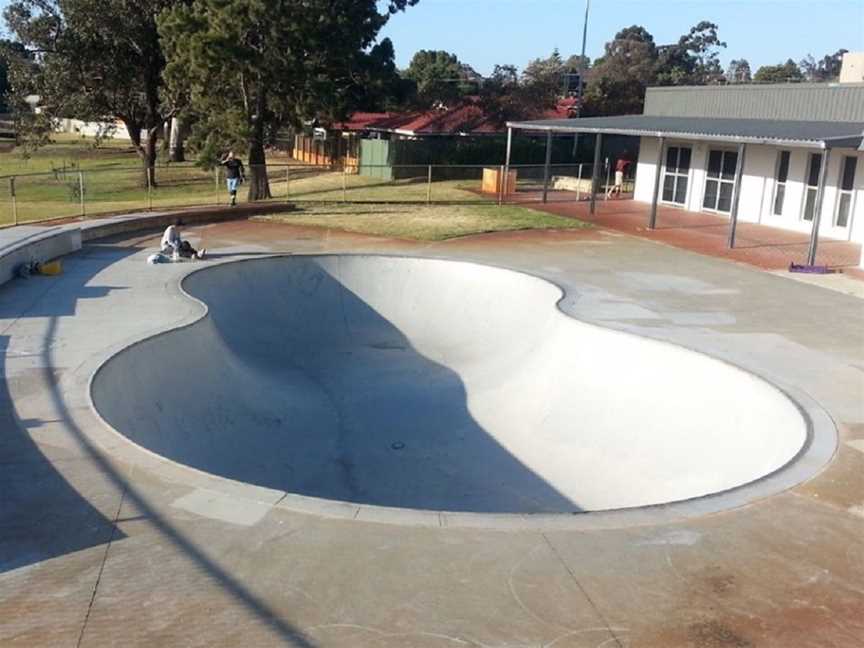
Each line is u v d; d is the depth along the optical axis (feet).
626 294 54.29
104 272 55.57
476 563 20.16
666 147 99.55
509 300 55.88
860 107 75.82
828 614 18.74
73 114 144.25
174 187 139.33
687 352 39.37
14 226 67.82
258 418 41.22
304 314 56.80
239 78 102.42
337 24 106.63
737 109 90.58
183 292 49.37
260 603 18.12
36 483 23.90
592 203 92.48
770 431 32.81
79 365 34.86
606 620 18.04
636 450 36.76
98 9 128.67
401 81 134.41
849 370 39.01
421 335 56.03
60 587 18.56
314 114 111.34
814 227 62.69
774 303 52.70
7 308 45.39
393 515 22.38
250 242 71.05
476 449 40.50
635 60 280.10
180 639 16.71
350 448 40.27
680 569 20.40
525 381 45.73
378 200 101.96
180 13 101.14
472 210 93.81
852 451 28.91
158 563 19.67
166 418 35.91
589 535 21.84
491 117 160.25
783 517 23.53
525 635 17.34
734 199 71.10
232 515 22.13
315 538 21.03
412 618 17.78
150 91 141.28
